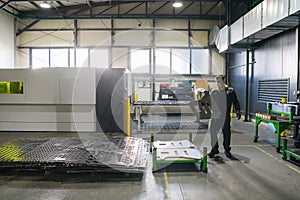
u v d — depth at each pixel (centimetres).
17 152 316
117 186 253
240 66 739
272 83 572
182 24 823
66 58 823
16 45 803
